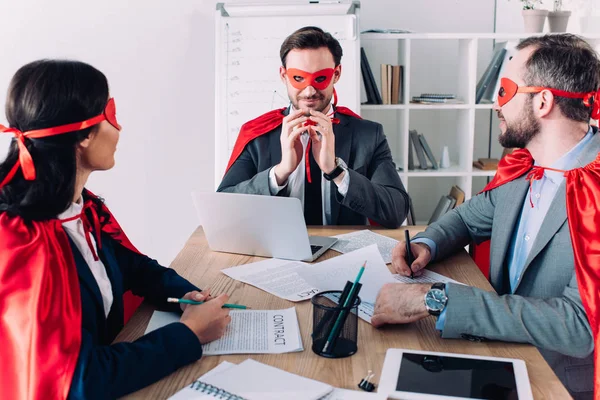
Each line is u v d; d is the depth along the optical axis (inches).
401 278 62.1
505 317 47.6
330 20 126.0
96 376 39.6
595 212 51.7
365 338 48.8
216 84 127.1
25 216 43.0
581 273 50.1
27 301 40.4
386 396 39.6
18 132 42.8
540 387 41.1
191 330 45.6
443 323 48.0
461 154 145.9
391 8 146.1
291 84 85.1
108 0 133.7
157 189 143.9
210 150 143.4
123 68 137.2
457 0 146.6
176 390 41.4
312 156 88.5
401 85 138.2
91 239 49.9
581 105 55.6
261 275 62.9
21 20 132.0
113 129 47.0
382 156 91.0
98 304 47.2
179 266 66.0
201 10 136.3
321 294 48.1
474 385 40.5
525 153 63.4
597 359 47.2
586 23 133.3
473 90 136.5
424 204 159.0
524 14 135.3
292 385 40.5
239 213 66.8
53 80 43.1
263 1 134.5
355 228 82.3
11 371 39.8
